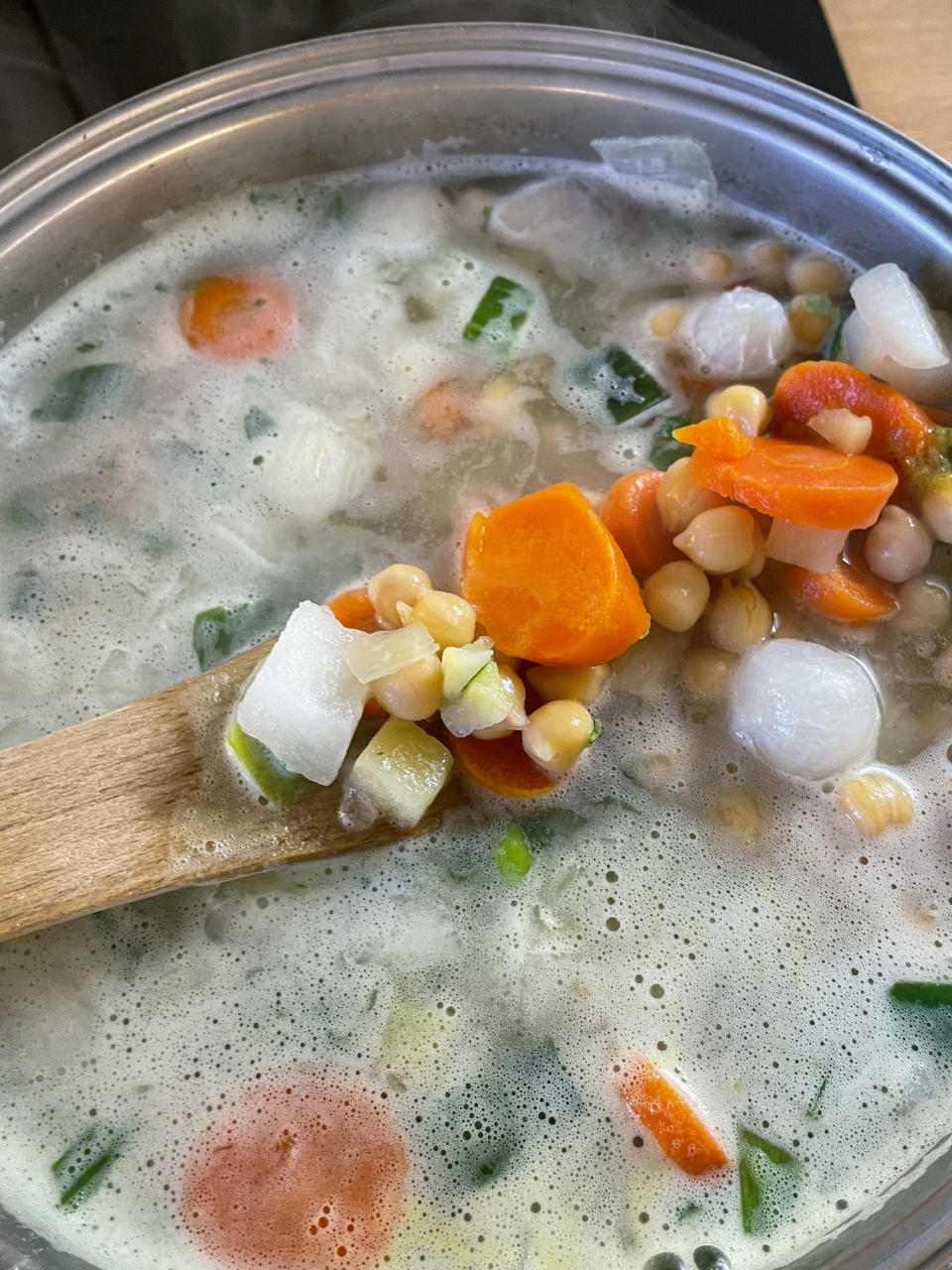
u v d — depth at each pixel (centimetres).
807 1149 18
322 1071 19
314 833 19
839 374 22
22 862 18
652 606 21
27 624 22
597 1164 18
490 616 20
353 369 24
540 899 20
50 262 23
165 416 23
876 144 23
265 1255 17
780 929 20
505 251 26
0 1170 18
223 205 25
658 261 26
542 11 26
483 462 23
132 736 19
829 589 21
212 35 26
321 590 22
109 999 19
